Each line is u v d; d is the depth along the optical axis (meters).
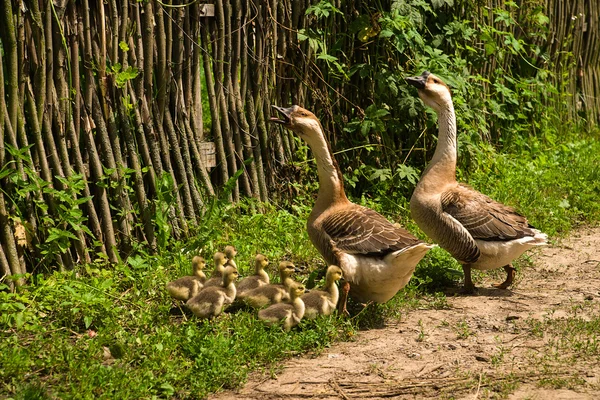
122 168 9.03
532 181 12.84
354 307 8.16
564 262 10.04
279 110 8.16
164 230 9.30
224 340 6.93
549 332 7.57
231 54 10.43
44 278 8.48
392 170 12.17
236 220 10.27
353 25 11.54
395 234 7.80
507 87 14.94
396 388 6.40
